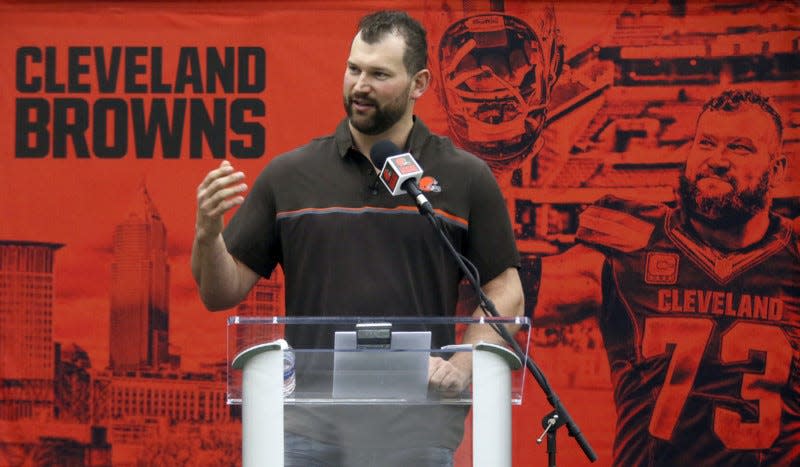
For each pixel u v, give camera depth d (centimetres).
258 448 904
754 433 1748
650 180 1766
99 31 1800
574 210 1770
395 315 1182
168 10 1802
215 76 1800
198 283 1194
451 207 1225
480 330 953
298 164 1231
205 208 1057
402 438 939
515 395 964
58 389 1783
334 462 938
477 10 1783
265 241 1238
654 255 1762
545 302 1770
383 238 1196
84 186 1794
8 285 1788
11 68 1798
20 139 1794
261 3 1805
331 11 1803
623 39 1770
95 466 1778
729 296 1755
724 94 1759
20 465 1777
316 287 1197
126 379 1781
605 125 1770
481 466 913
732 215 1755
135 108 1798
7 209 1792
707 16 1764
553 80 1775
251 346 905
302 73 1802
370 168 1212
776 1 1753
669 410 1758
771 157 1752
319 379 926
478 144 1780
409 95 1216
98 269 1789
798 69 1752
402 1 1792
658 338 1759
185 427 1781
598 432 1761
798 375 1745
